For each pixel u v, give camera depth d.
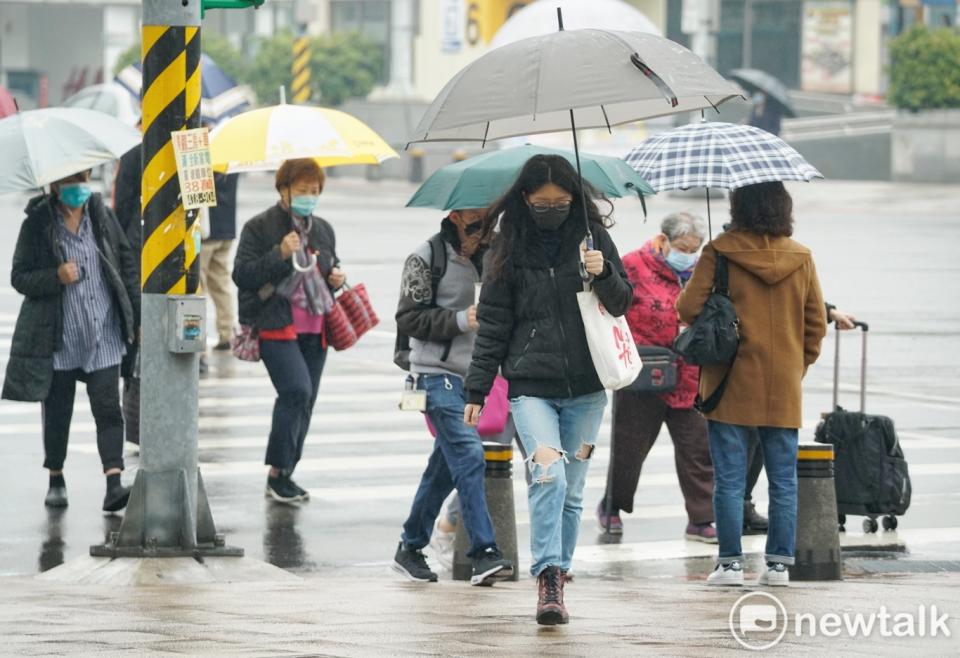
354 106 171.62
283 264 32.78
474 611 22.72
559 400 22.42
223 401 46.72
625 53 22.05
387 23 185.25
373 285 71.31
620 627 21.28
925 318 62.09
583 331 22.17
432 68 179.88
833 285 71.06
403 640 19.58
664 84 21.81
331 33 176.88
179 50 26.30
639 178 27.42
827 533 27.58
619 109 25.61
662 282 31.56
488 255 22.39
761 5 186.00
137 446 39.97
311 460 38.91
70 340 32.41
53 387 32.91
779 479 26.34
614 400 32.03
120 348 32.88
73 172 30.55
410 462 38.78
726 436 26.34
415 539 27.69
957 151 150.25
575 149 22.45
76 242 32.25
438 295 26.19
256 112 34.09
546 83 21.73
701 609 23.05
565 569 23.28
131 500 27.05
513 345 22.38
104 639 19.34
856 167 158.88
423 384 26.30
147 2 26.27
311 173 33.19
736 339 25.77
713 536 31.62
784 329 26.00
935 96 150.62
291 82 170.12
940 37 151.75
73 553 29.81
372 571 28.88
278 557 29.78
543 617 21.36
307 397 33.94
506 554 27.56
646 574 28.92
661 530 32.66
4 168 30.28
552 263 22.14
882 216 112.50
